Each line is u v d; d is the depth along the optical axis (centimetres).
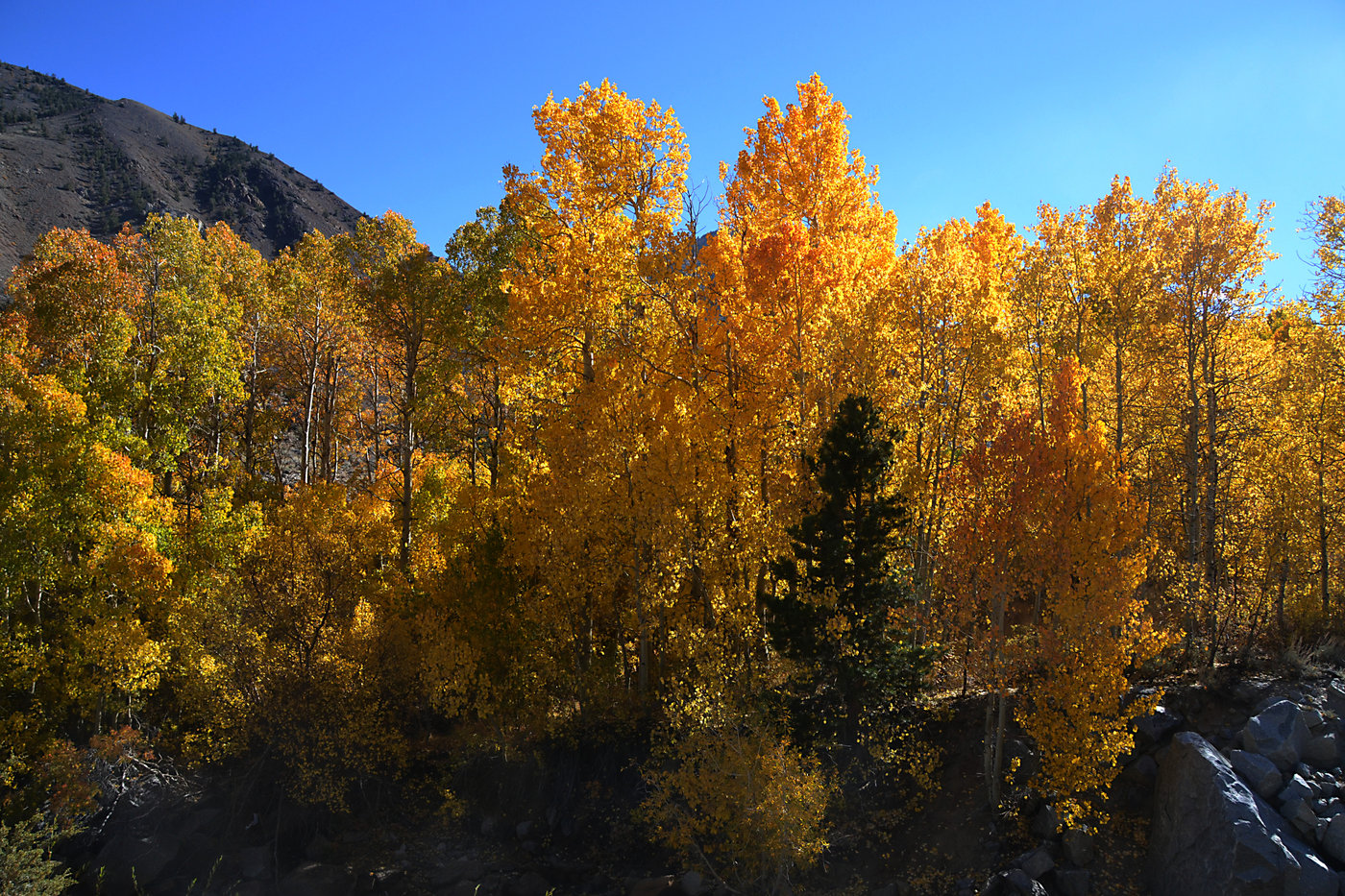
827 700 1852
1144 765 1650
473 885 1898
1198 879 1400
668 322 2173
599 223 2094
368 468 3850
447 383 2783
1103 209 2292
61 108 17938
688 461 1936
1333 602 2089
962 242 2934
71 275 2858
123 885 1844
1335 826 1383
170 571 2330
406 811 2189
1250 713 1655
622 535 2092
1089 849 1545
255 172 16988
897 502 1927
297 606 2211
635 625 2273
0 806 1998
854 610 1784
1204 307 2102
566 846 2012
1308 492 2058
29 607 2403
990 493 1764
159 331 2967
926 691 2133
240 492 3178
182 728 2338
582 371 2247
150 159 16238
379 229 3275
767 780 1647
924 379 2253
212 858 1958
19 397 2334
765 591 2002
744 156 2311
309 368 3734
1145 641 1564
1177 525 2405
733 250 2017
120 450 2636
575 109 2220
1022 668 1794
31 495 2233
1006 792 1717
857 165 2403
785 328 1917
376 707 2156
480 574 2328
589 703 2206
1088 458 1628
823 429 1984
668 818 1909
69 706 2308
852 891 1642
